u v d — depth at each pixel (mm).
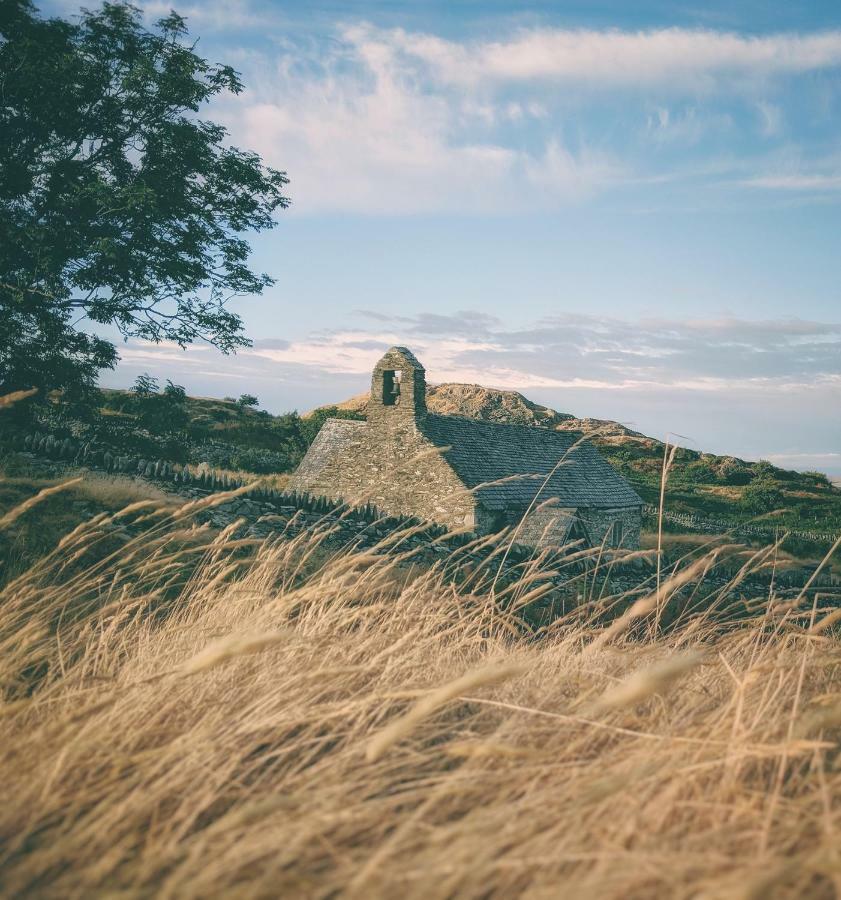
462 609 4312
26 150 24500
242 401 78000
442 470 27141
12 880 1552
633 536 34438
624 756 2170
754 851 1684
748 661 3541
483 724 2910
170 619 3816
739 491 65688
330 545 12938
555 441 35438
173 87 24391
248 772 2211
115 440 25578
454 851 1551
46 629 3092
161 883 1622
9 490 10172
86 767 2139
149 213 23656
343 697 3072
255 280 27641
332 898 1576
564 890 1440
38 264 21781
